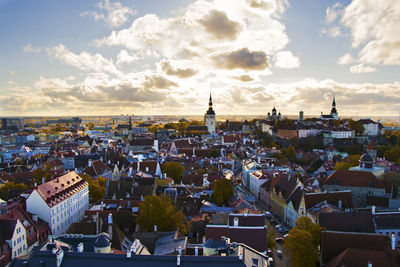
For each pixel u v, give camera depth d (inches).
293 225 4960.6
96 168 7224.4
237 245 2667.3
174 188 5408.5
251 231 3161.9
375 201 5039.4
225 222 3818.9
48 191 4330.7
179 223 3779.5
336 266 2896.2
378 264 2829.7
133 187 5147.6
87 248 2775.6
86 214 4013.3
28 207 4141.2
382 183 5487.2
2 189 5590.6
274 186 6122.1
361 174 5698.8
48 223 4128.9
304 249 3186.5
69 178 5044.3
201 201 4975.4
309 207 4569.4
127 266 2247.8
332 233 3253.0
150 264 2255.2
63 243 2711.6
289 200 5211.6
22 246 3580.2
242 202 4904.0
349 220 3806.6
